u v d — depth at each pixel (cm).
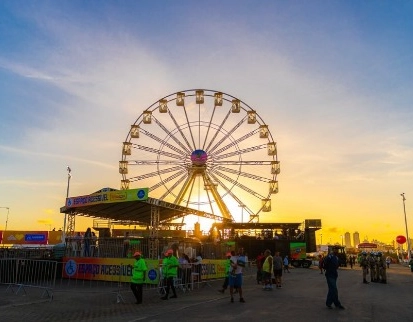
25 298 1417
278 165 4681
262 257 2198
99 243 2103
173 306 1246
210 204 4606
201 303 1307
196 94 4838
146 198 2042
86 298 1432
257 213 4578
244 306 1234
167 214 2800
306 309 1173
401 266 5734
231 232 4338
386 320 1005
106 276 1995
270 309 1170
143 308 1221
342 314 1087
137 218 3028
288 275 2945
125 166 4669
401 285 2111
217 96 4828
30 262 1833
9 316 1071
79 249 2181
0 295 1491
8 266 1859
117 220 3325
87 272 2073
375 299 1453
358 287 1962
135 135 4744
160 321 977
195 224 3462
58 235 5747
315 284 2106
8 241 5481
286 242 4194
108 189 2300
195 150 4675
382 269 2238
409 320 1012
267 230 4353
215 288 1850
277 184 4619
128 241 2030
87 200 2298
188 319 1001
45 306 1246
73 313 1135
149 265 1834
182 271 1742
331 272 1216
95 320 1016
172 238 2081
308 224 4303
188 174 4653
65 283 1922
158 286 1684
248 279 2484
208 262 2183
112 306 1270
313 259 5228
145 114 4791
